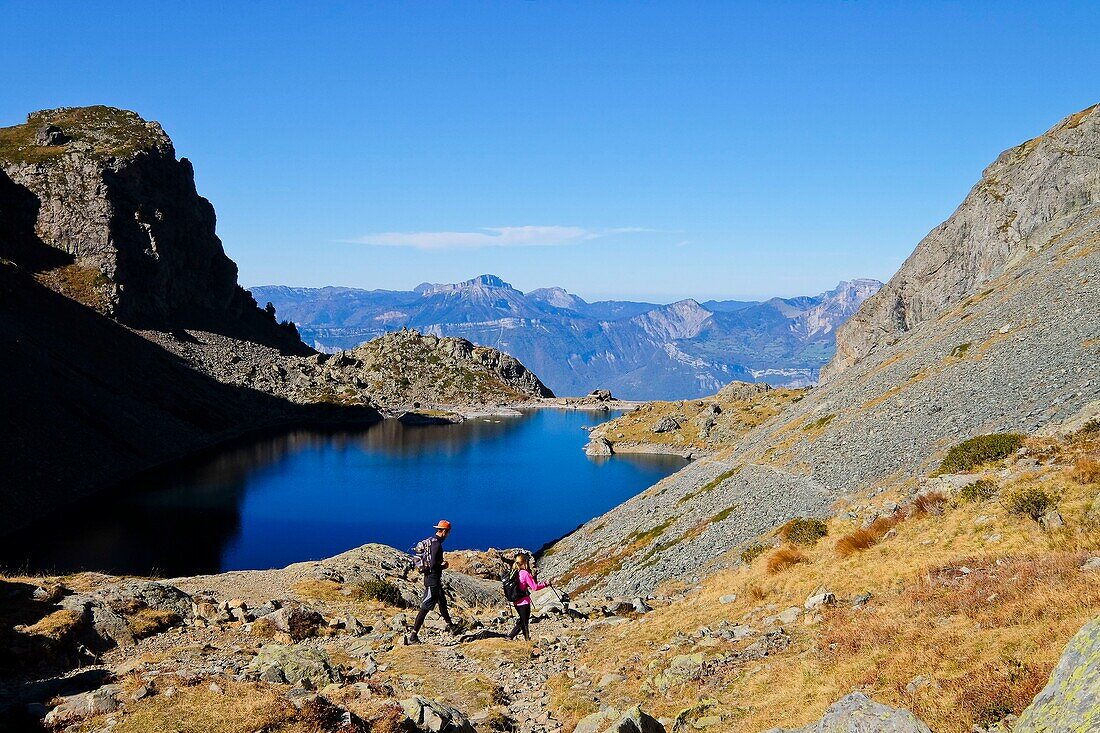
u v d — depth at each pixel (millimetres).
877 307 155375
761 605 22781
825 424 70688
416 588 35000
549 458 183375
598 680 18031
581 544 82438
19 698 12258
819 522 32062
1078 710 7062
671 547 59250
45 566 83125
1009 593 14094
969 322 75750
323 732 10430
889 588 19359
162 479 144750
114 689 11711
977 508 22922
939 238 144000
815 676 14148
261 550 96000
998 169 135250
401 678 17578
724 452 95750
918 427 52250
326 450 193875
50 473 123688
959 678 10938
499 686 17625
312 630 23156
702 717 13766
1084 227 82312
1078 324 51375
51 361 163125
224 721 10383
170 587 25203
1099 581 12406
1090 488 20000
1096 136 104375
